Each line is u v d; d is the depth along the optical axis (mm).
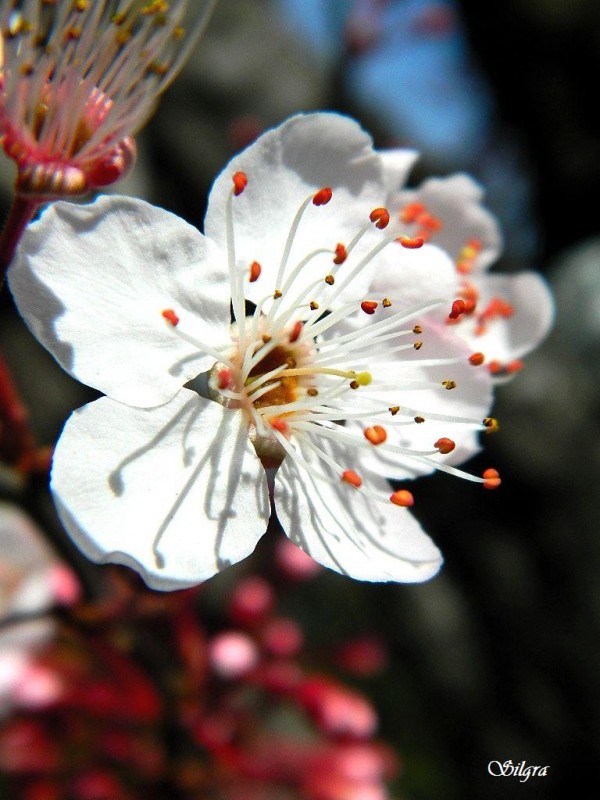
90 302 54
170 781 80
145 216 55
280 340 61
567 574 136
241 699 84
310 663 91
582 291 157
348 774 83
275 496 57
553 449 138
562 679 134
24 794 83
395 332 61
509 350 72
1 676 77
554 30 174
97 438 53
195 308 57
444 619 135
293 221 58
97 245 54
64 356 53
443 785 129
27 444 66
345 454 60
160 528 53
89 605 74
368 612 134
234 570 106
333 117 58
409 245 58
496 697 134
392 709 130
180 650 76
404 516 59
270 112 143
